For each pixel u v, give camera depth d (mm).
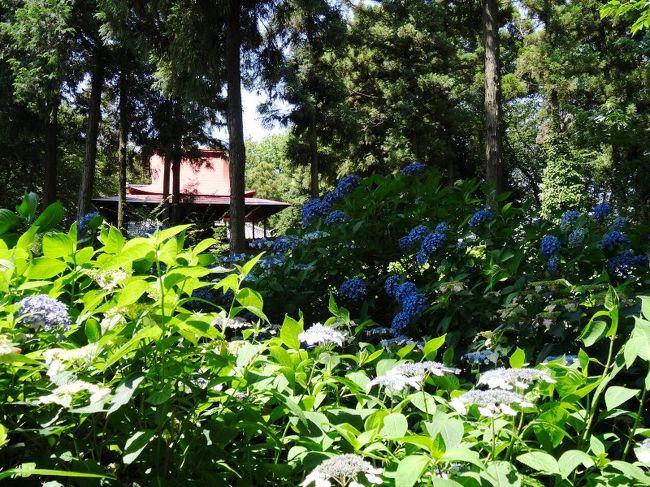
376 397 2047
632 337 1650
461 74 27266
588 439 1763
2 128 19422
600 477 1530
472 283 3197
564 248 3141
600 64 22062
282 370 1786
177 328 1575
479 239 3330
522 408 1618
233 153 11695
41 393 1479
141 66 17094
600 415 1720
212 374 1676
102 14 12617
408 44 25672
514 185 29266
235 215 11477
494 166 11508
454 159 26000
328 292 3615
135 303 1597
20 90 16406
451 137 26375
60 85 16891
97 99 17125
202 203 22969
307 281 3574
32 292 1786
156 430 1419
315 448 1582
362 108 25797
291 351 1987
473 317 2908
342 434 1580
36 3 15508
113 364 1593
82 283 1930
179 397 1547
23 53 18047
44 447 1421
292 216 26703
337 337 1869
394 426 1564
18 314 1624
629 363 1608
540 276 3113
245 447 1633
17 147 21875
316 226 3955
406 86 25000
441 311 3031
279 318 3367
